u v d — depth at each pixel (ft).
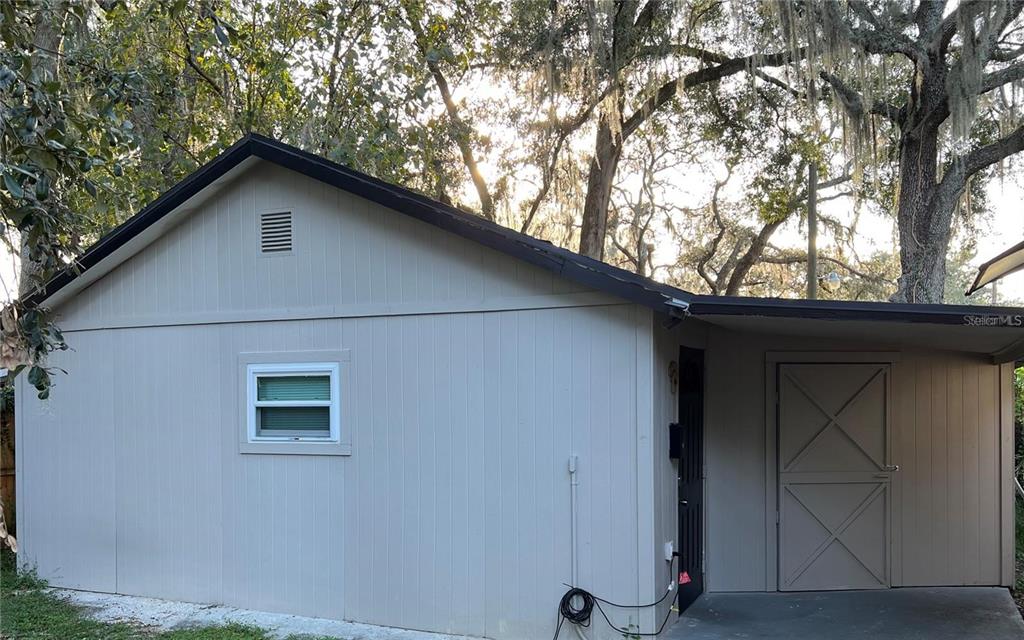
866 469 21.11
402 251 18.26
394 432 18.11
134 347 21.34
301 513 19.03
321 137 37.42
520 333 16.99
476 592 17.08
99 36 31.78
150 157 34.71
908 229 36.86
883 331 16.81
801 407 21.18
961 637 16.65
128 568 21.03
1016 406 31.50
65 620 18.58
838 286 67.15
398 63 40.40
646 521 15.61
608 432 16.05
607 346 16.16
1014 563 21.27
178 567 20.39
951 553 21.04
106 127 17.70
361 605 18.21
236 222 20.13
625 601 15.70
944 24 34.37
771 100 47.37
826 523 20.98
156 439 20.92
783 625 17.51
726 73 44.78
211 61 38.37
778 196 50.93
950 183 36.04
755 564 20.81
